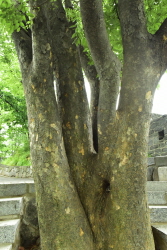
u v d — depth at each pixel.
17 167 6.09
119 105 2.16
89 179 2.23
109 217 1.99
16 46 2.48
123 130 2.05
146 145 2.06
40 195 2.03
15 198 3.00
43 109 2.17
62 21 2.64
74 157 2.30
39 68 2.18
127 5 2.23
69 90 2.45
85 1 2.12
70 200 2.03
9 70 6.95
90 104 2.91
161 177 3.87
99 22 2.16
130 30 2.19
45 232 1.95
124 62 2.21
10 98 9.41
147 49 2.14
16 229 2.47
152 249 1.91
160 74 2.22
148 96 2.09
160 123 6.15
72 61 2.52
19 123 10.02
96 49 2.23
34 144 2.14
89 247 1.96
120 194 1.96
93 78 2.95
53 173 2.04
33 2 2.15
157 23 2.85
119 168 2.00
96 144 2.54
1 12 2.19
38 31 2.13
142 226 1.91
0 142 12.41
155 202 3.11
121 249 1.87
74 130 2.35
